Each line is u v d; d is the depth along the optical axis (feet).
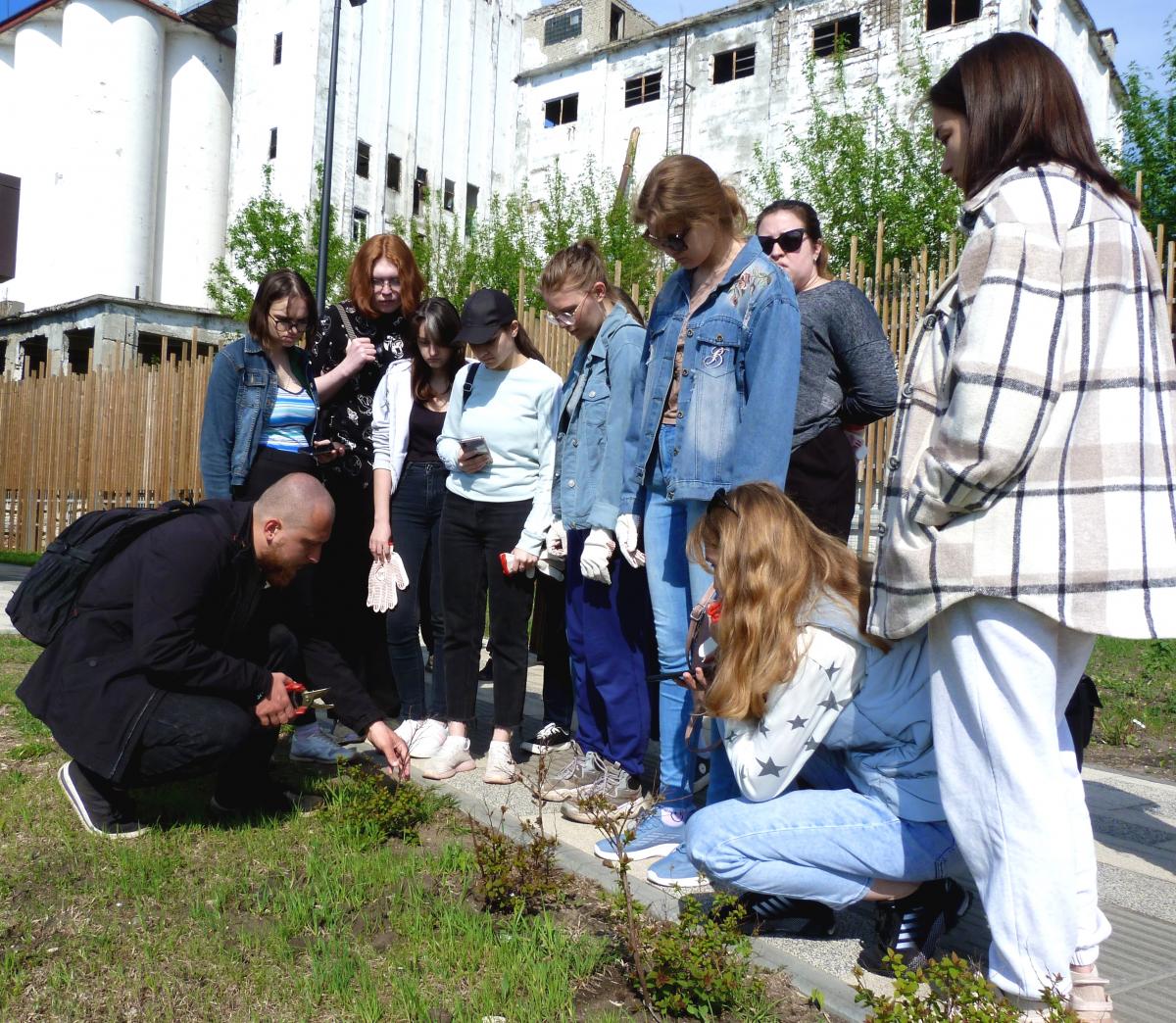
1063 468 6.12
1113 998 7.13
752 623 7.62
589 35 104.58
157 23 102.12
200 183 106.22
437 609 13.78
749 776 7.89
